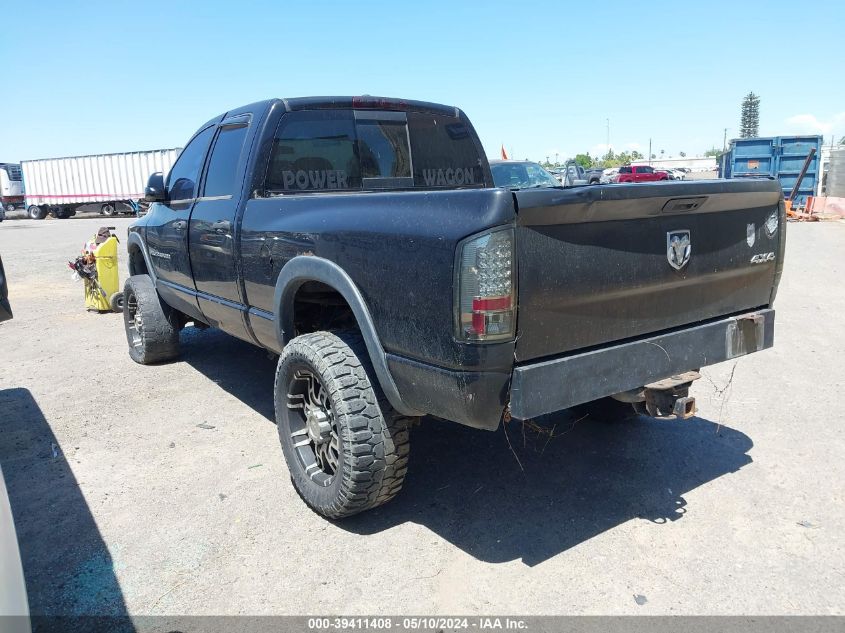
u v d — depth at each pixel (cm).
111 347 700
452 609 268
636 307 293
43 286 1133
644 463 394
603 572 289
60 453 425
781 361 592
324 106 434
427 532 326
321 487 331
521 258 248
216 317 468
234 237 400
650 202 278
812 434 429
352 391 304
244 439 444
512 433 442
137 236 607
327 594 279
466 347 251
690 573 287
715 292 329
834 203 2150
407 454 317
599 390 280
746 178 336
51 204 4000
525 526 329
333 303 367
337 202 323
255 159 403
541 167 1294
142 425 472
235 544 318
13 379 586
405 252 271
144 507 354
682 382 313
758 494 353
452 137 514
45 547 318
